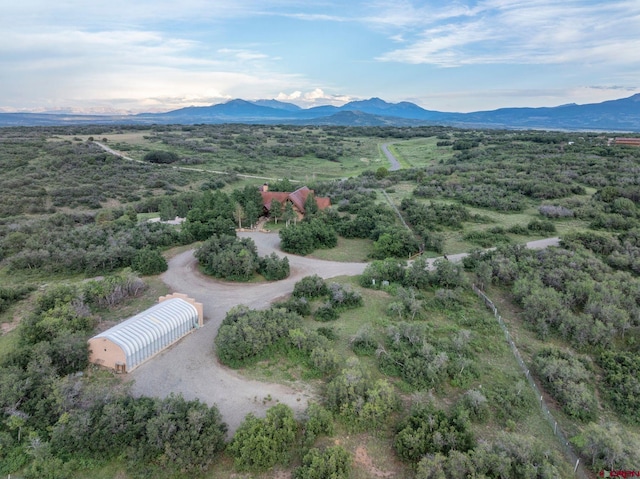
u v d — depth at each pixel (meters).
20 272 48.47
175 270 49.66
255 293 43.94
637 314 37.34
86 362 30.22
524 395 28.52
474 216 68.44
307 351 32.16
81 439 22.61
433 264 47.81
